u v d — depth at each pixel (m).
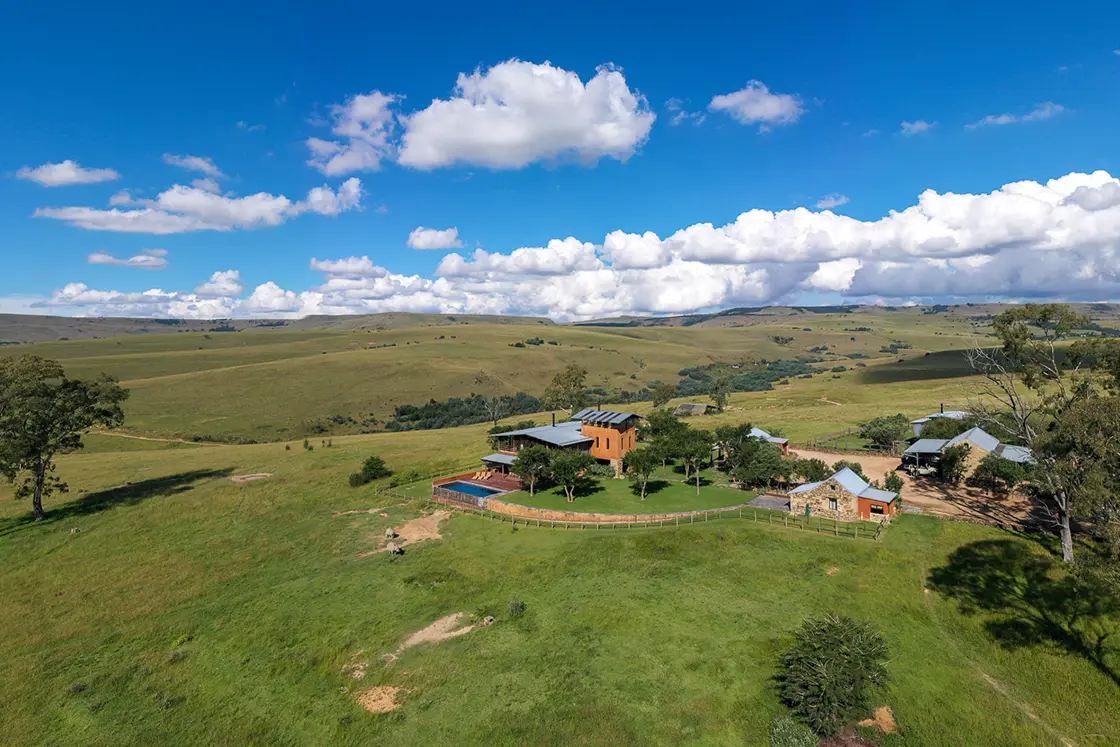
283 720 31.00
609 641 36.03
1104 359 40.50
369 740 29.06
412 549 53.09
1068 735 27.47
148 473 84.81
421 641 37.62
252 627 40.56
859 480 56.12
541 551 50.25
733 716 29.23
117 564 52.06
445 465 82.75
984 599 38.06
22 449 59.84
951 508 54.97
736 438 78.25
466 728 29.36
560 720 29.39
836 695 27.89
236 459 94.88
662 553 47.97
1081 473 32.44
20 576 49.94
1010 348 45.81
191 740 29.80
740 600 40.06
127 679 35.06
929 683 31.45
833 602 39.31
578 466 63.69
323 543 55.94
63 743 29.80
